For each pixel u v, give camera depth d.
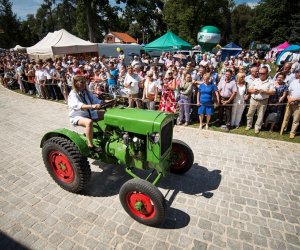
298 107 6.18
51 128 7.23
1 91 12.70
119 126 3.78
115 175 4.71
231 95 6.85
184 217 3.65
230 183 4.49
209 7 43.56
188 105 7.24
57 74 10.31
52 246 3.14
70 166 3.95
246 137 6.55
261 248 3.14
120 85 8.96
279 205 3.93
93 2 36.28
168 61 13.68
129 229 3.42
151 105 7.80
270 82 6.33
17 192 4.21
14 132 6.93
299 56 16.98
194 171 4.88
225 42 70.38
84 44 18.08
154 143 3.51
